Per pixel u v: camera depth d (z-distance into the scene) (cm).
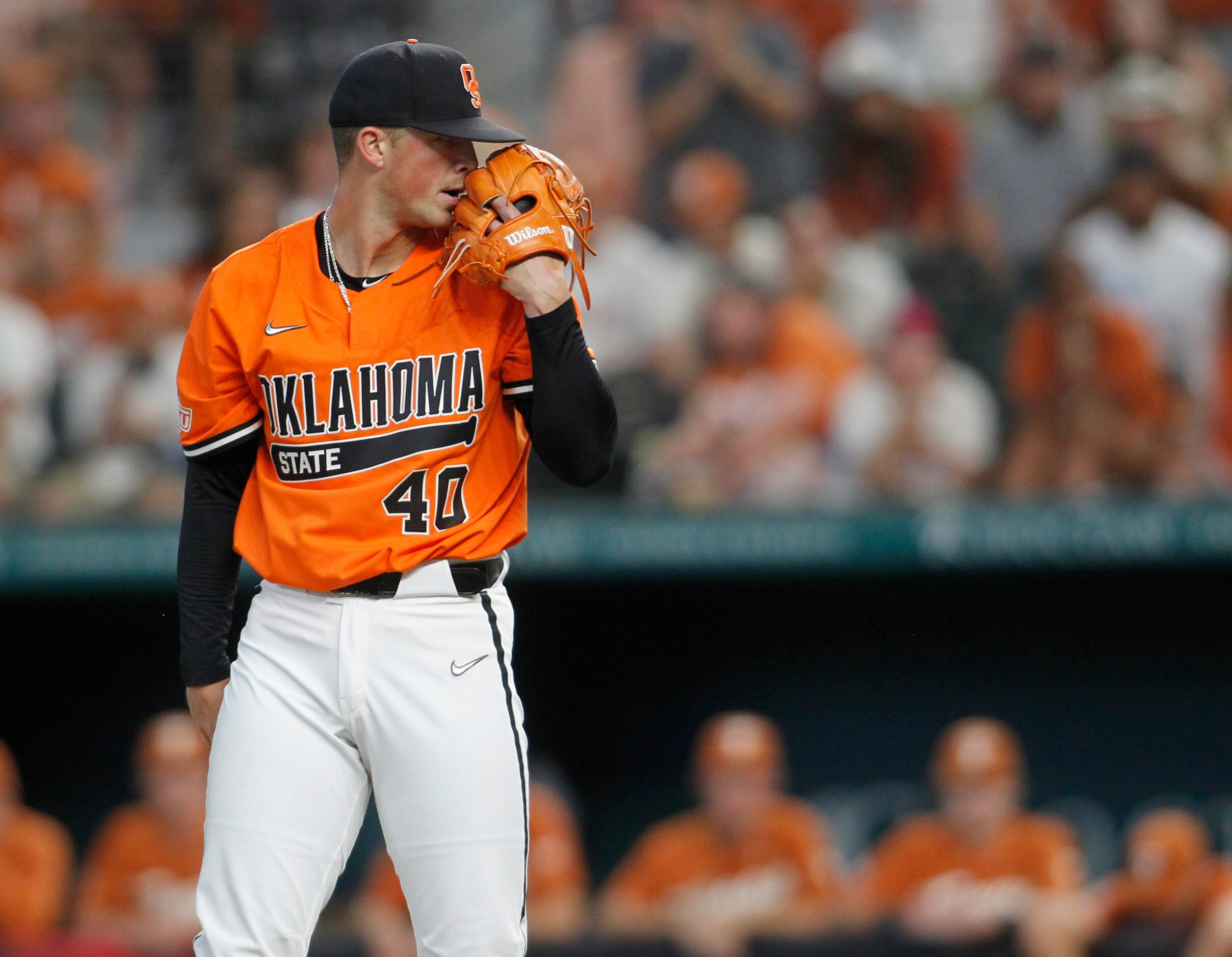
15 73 2789
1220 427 2642
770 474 2577
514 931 938
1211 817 2773
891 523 2444
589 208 955
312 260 948
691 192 2744
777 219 2762
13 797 2577
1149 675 2802
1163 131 2766
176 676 2786
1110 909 2598
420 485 931
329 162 2781
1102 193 2756
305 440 935
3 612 2769
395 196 926
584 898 2659
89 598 2767
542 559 2419
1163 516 2439
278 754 934
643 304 2669
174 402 2588
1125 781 2797
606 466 963
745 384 2616
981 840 2631
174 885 2530
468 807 923
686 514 2431
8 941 2520
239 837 928
